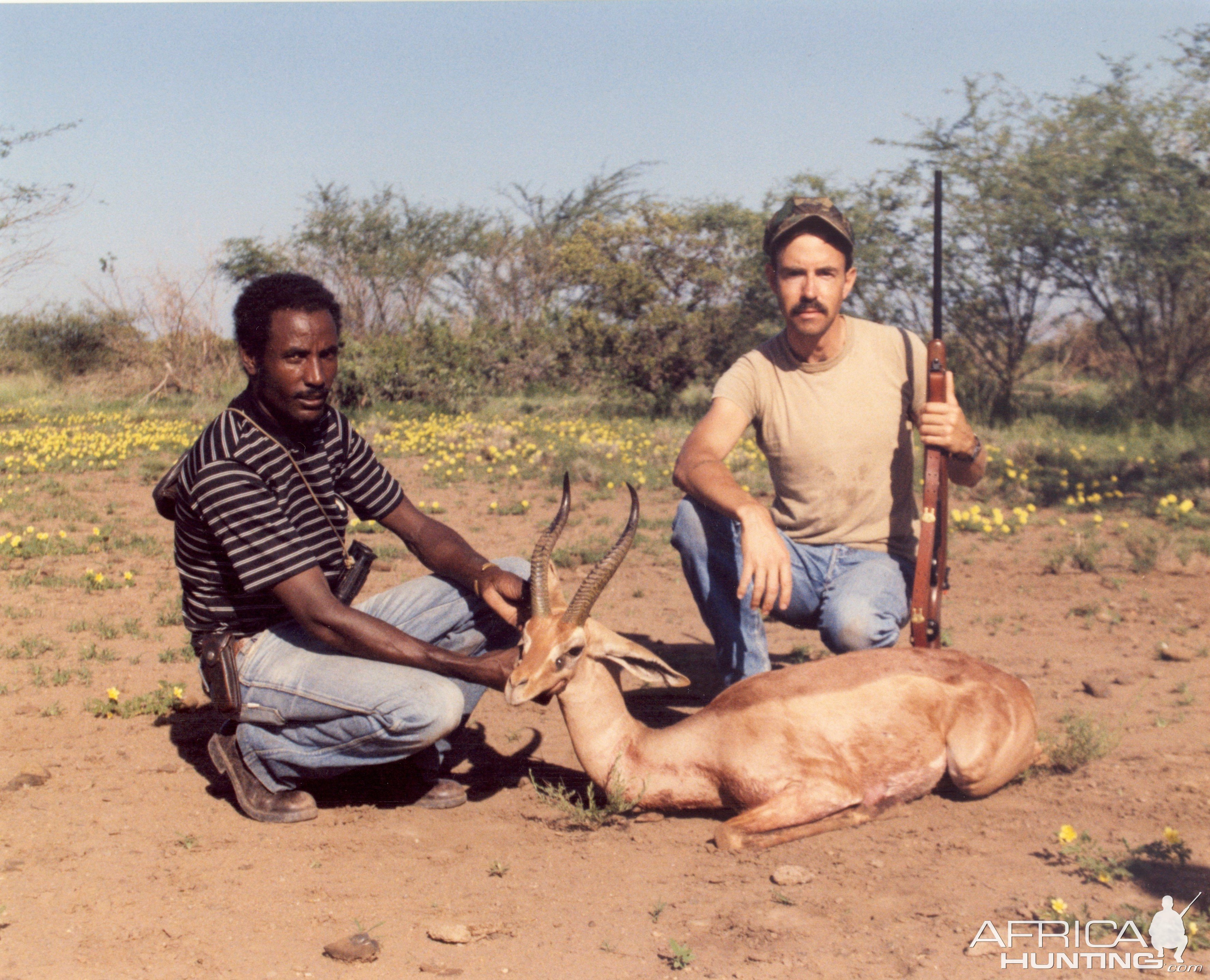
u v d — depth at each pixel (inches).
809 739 135.9
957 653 149.9
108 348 1167.6
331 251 1336.1
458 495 474.3
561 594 144.9
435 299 1407.5
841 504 172.4
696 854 133.0
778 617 183.8
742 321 865.5
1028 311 764.0
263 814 145.9
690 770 139.8
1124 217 695.7
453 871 129.6
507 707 202.1
